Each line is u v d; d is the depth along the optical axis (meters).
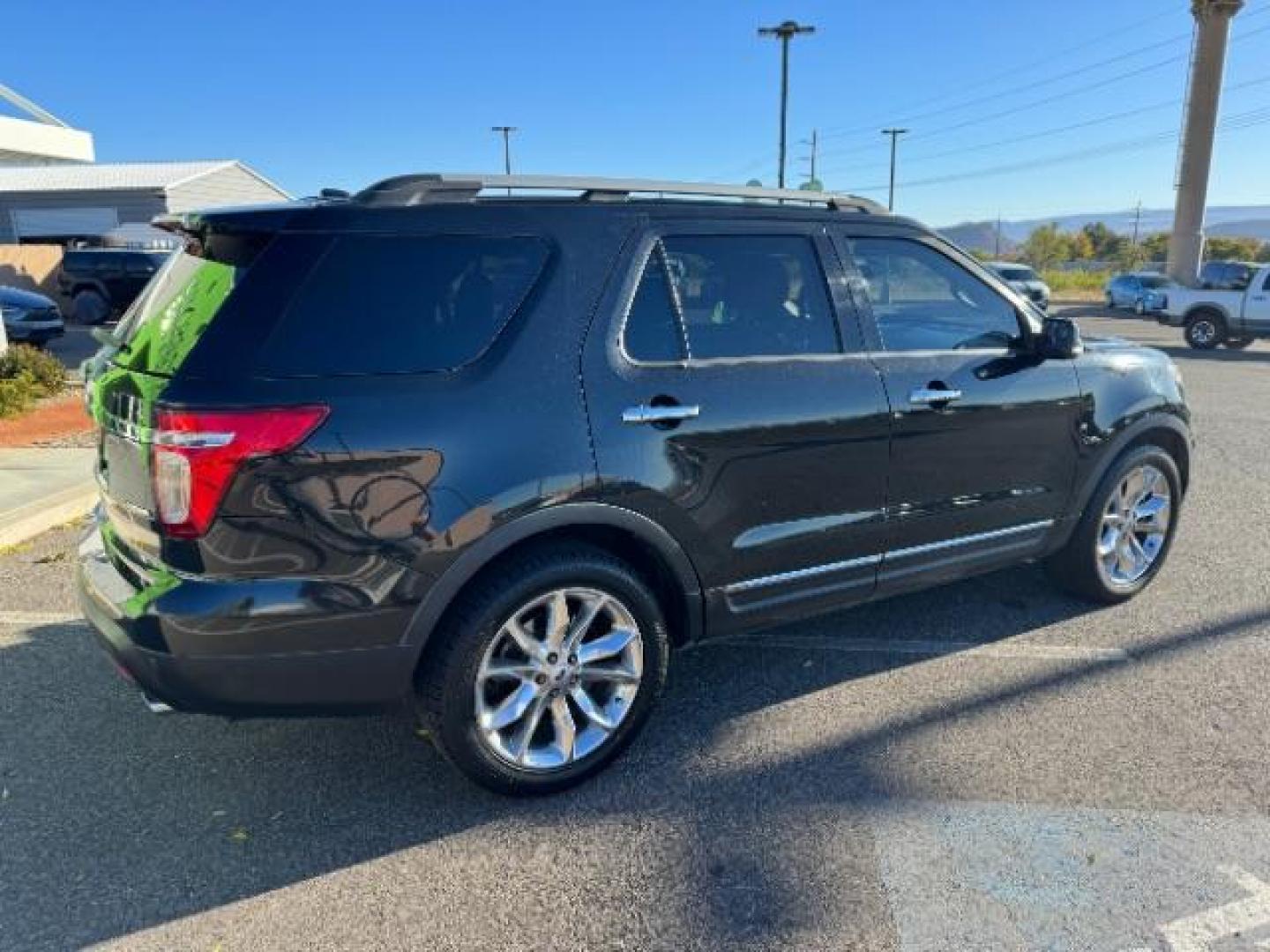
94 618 2.97
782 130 34.19
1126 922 2.58
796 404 3.49
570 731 3.22
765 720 3.70
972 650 4.32
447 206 3.01
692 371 3.31
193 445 2.62
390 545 2.81
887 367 3.76
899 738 3.55
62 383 11.59
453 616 2.98
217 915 2.64
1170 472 4.84
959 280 4.11
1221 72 35.22
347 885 2.77
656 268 3.32
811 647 4.36
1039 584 5.11
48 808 3.13
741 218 3.53
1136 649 4.30
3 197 34.62
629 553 3.42
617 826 3.04
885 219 3.94
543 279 3.11
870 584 3.87
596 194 3.28
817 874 2.79
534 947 2.52
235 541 2.68
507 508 2.94
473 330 2.99
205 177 36.47
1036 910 2.63
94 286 23.42
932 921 2.59
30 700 3.83
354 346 2.82
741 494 3.42
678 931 2.58
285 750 3.49
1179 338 23.47
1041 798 3.16
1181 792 3.19
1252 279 19.56
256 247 2.87
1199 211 36.44
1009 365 4.11
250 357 2.71
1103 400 4.45
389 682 2.91
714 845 2.94
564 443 3.03
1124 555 4.79
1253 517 6.43
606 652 3.25
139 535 2.85
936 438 3.88
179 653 2.69
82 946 2.53
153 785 3.27
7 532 5.71
